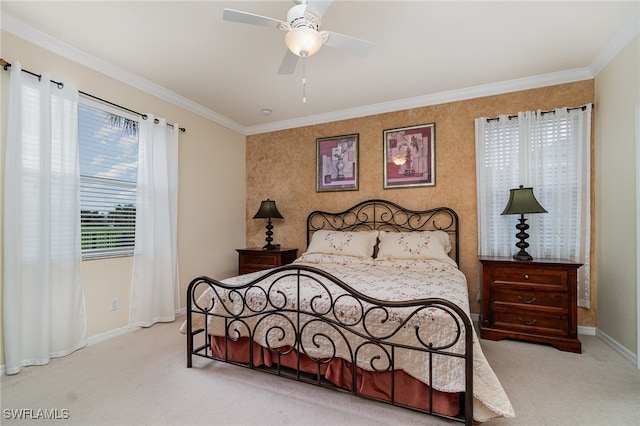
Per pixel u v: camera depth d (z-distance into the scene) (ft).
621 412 5.40
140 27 7.27
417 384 5.33
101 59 8.72
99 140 8.95
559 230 9.40
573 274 8.15
